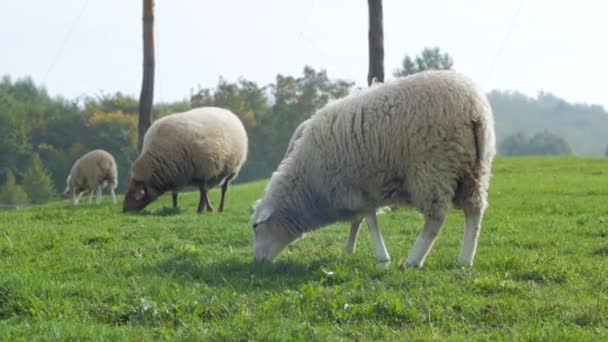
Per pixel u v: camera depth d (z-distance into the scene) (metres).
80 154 97.12
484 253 14.89
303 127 16.50
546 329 9.05
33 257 15.02
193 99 113.44
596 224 20.00
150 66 36.09
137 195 25.42
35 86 118.06
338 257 14.34
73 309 10.47
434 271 12.81
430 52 134.12
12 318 10.09
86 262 14.12
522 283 11.86
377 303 10.15
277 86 109.56
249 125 105.00
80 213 25.03
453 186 13.06
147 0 35.72
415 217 22.45
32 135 100.25
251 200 34.75
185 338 9.01
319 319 9.95
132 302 10.77
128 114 105.38
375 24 29.66
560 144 181.00
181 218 21.80
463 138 12.85
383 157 13.27
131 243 16.69
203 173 25.34
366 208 13.99
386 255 14.00
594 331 9.25
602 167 47.22
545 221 20.81
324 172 14.02
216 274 12.97
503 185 35.38
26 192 85.12
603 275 12.42
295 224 14.64
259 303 10.66
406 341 8.91
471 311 10.10
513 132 197.62
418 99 12.99
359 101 13.66
